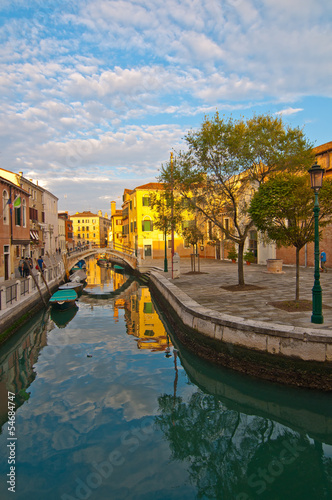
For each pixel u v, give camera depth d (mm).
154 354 9781
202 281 16344
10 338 11195
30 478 4512
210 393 7211
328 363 6336
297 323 7551
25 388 7492
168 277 19406
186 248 41188
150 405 6605
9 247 21328
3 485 4375
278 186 8867
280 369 6781
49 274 21656
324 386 6312
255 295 11555
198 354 8602
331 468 4770
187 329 9516
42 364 9078
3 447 5223
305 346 6520
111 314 15945
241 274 13430
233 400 6941
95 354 9836
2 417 6148
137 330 12727
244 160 12266
